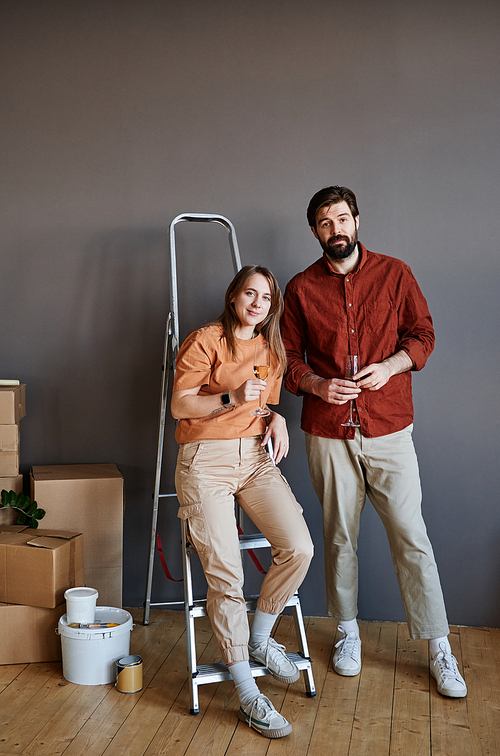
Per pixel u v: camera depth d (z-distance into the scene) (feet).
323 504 7.88
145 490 9.45
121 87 9.23
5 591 7.67
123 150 9.27
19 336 9.46
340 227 7.36
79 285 9.41
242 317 7.02
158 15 9.13
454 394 8.81
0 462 8.68
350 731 6.36
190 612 6.95
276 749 6.05
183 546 7.10
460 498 8.86
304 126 8.95
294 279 8.02
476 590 8.87
